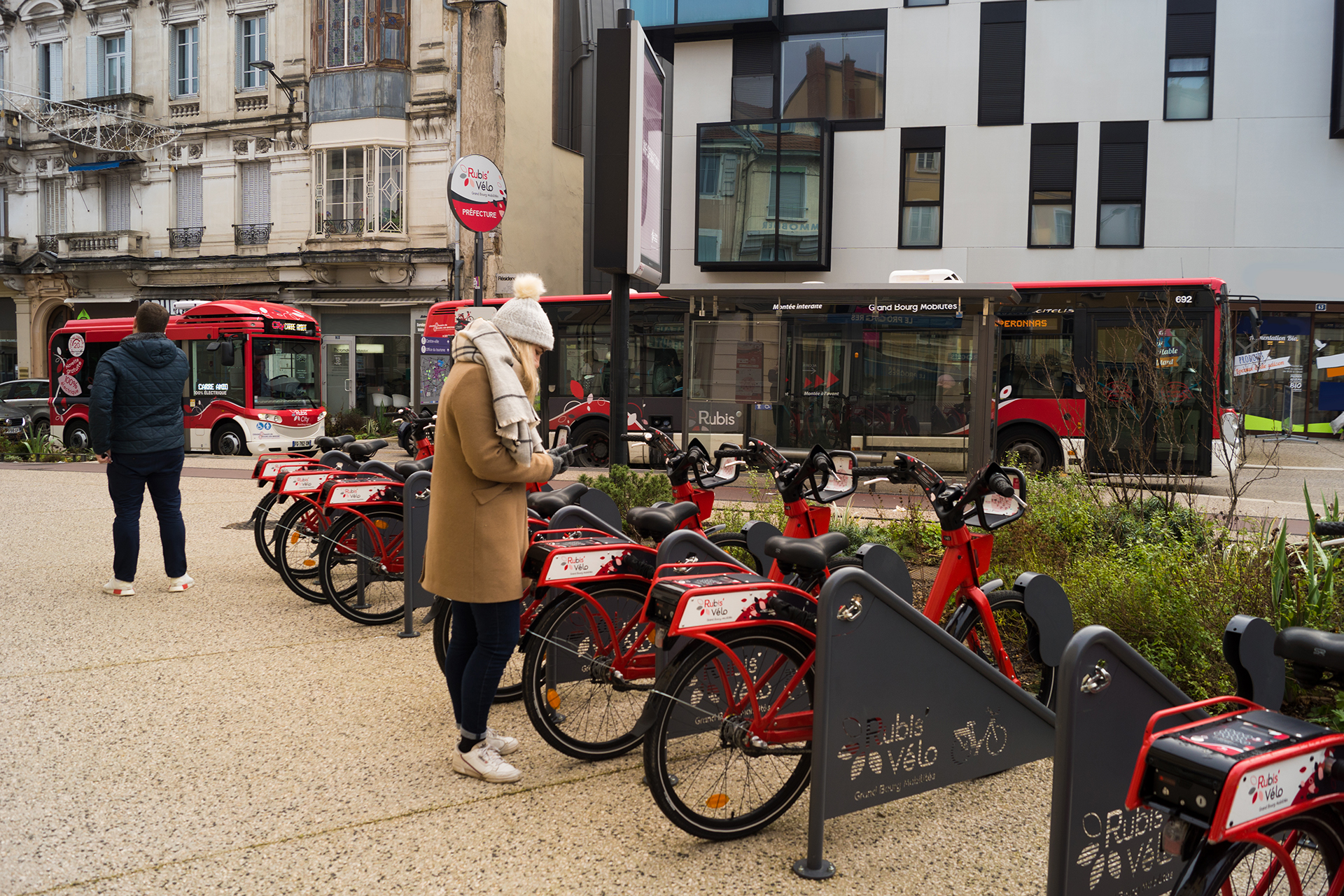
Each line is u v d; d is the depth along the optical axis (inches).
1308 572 182.2
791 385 480.4
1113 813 94.4
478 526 138.4
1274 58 818.2
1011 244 869.8
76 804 132.3
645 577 155.0
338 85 1031.6
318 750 152.1
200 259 1111.0
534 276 148.4
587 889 111.7
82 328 826.2
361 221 1037.8
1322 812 77.6
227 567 293.6
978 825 129.4
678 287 487.8
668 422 637.9
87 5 1174.3
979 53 871.1
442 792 137.9
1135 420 367.9
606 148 297.1
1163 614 179.6
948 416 469.7
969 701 128.0
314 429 796.6
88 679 185.8
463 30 1003.3
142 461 252.2
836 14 899.4
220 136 1107.3
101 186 1192.8
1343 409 872.3
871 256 900.6
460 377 137.1
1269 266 824.9
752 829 126.3
